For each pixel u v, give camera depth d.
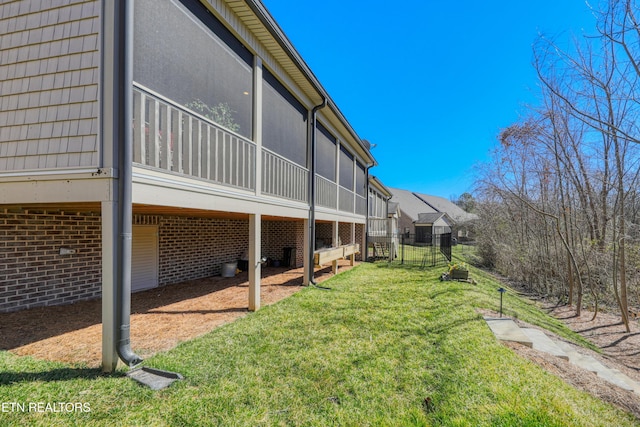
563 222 8.02
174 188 3.33
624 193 6.34
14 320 4.00
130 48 2.77
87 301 5.11
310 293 6.09
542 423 2.26
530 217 9.91
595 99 6.13
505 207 11.52
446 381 2.81
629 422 2.46
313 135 7.32
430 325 4.36
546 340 4.36
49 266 4.71
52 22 2.99
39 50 3.02
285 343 3.52
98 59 2.81
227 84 4.52
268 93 5.72
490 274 11.94
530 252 9.75
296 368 2.93
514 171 8.96
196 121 3.75
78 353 3.05
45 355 3.00
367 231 13.62
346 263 11.91
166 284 6.62
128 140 2.73
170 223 6.73
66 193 2.82
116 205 2.70
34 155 2.98
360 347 3.49
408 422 2.22
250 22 4.72
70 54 2.91
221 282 7.02
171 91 3.59
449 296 6.19
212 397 2.39
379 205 19.62
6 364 2.78
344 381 2.74
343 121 8.93
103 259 2.67
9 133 3.09
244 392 2.48
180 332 3.78
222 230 8.31
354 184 11.85
